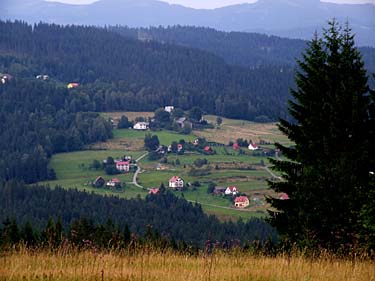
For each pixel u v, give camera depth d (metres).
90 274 28.22
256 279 28.86
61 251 35.44
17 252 35.66
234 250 39.50
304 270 31.80
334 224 54.78
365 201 51.16
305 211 58.34
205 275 28.52
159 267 32.72
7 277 26.89
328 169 57.66
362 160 61.56
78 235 47.84
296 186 62.12
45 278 27.12
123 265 32.09
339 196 55.94
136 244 37.81
